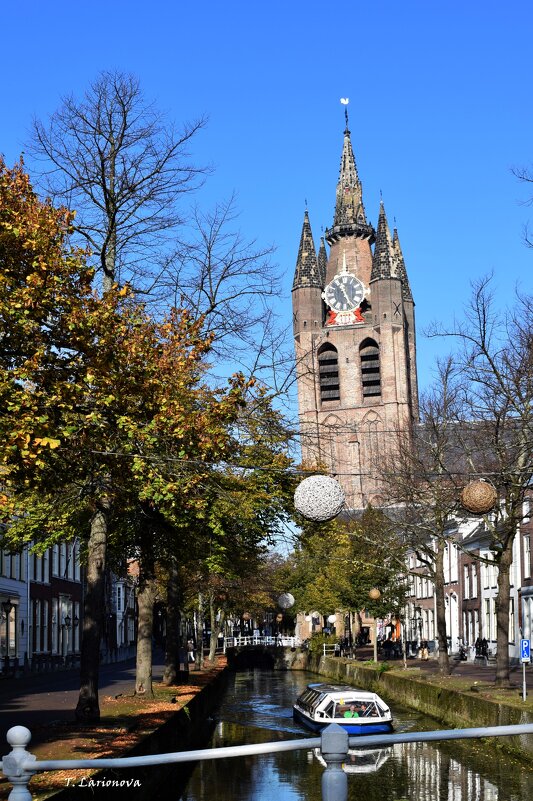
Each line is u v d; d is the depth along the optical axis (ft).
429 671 166.09
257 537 113.09
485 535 191.21
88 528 105.40
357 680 199.52
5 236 53.01
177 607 135.85
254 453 97.19
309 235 467.11
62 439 53.67
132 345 56.59
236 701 181.68
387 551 159.74
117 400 55.31
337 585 222.28
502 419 104.47
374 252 459.32
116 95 77.97
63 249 55.88
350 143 481.05
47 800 41.96
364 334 454.40
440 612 149.18
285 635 412.77
